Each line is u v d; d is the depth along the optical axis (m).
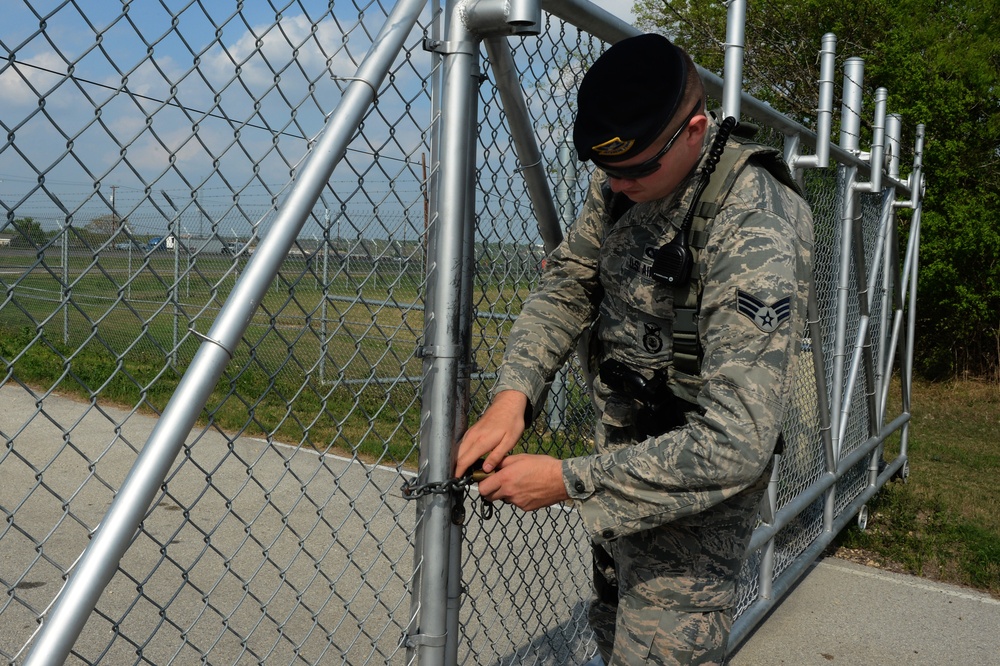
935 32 12.25
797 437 3.61
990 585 4.43
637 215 1.61
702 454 1.34
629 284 1.63
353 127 1.24
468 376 1.54
